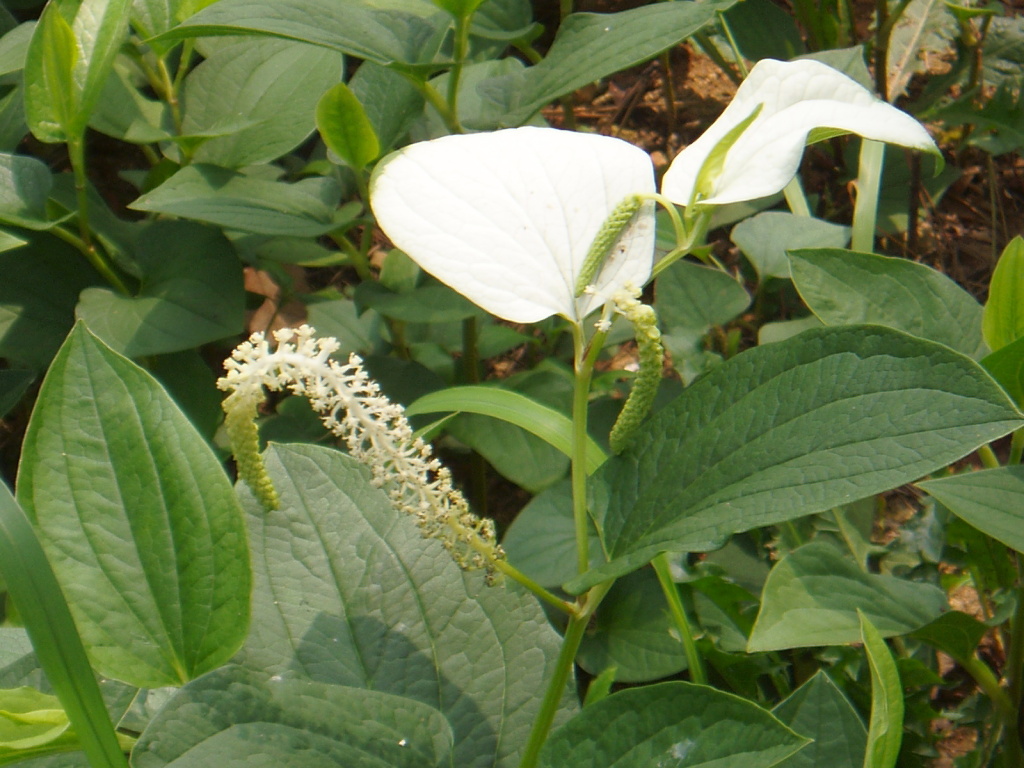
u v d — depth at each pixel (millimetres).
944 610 707
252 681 486
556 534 815
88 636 527
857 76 856
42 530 527
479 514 1026
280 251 1005
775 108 524
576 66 717
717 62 1320
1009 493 633
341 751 483
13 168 821
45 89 788
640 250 510
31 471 528
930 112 1225
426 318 828
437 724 495
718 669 778
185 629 533
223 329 825
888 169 1269
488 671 585
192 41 959
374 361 939
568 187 514
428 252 500
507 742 570
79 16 787
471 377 984
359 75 935
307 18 712
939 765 821
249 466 506
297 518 602
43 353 899
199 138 884
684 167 520
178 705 476
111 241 910
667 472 492
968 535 782
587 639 805
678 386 920
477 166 512
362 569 596
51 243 932
